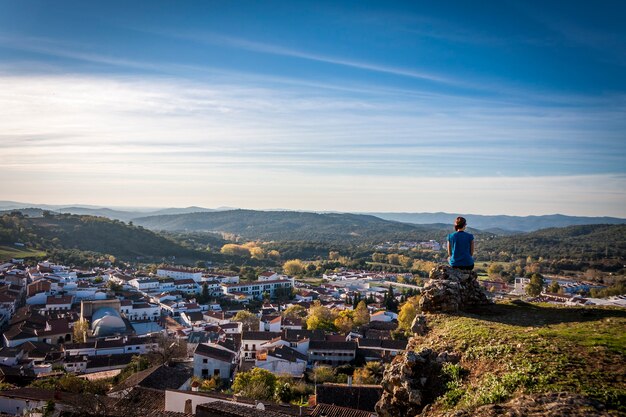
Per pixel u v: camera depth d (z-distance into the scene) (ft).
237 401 123.75
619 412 37.14
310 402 159.22
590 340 50.21
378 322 419.33
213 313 468.75
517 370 46.21
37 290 491.31
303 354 300.40
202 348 261.44
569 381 42.47
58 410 115.55
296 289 654.53
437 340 58.54
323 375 245.86
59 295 498.69
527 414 38.83
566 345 49.52
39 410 116.57
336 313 440.45
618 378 41.75
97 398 112.27
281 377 228.02
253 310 537.24
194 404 121.49
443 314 66.28
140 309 476.13
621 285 505.66
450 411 44.45
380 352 317.63
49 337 371.56
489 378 47.16
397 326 397.60
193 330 395.34
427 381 52.13
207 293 591.78
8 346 349.82
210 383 202.59
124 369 245.24
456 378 49.75
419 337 62.75
